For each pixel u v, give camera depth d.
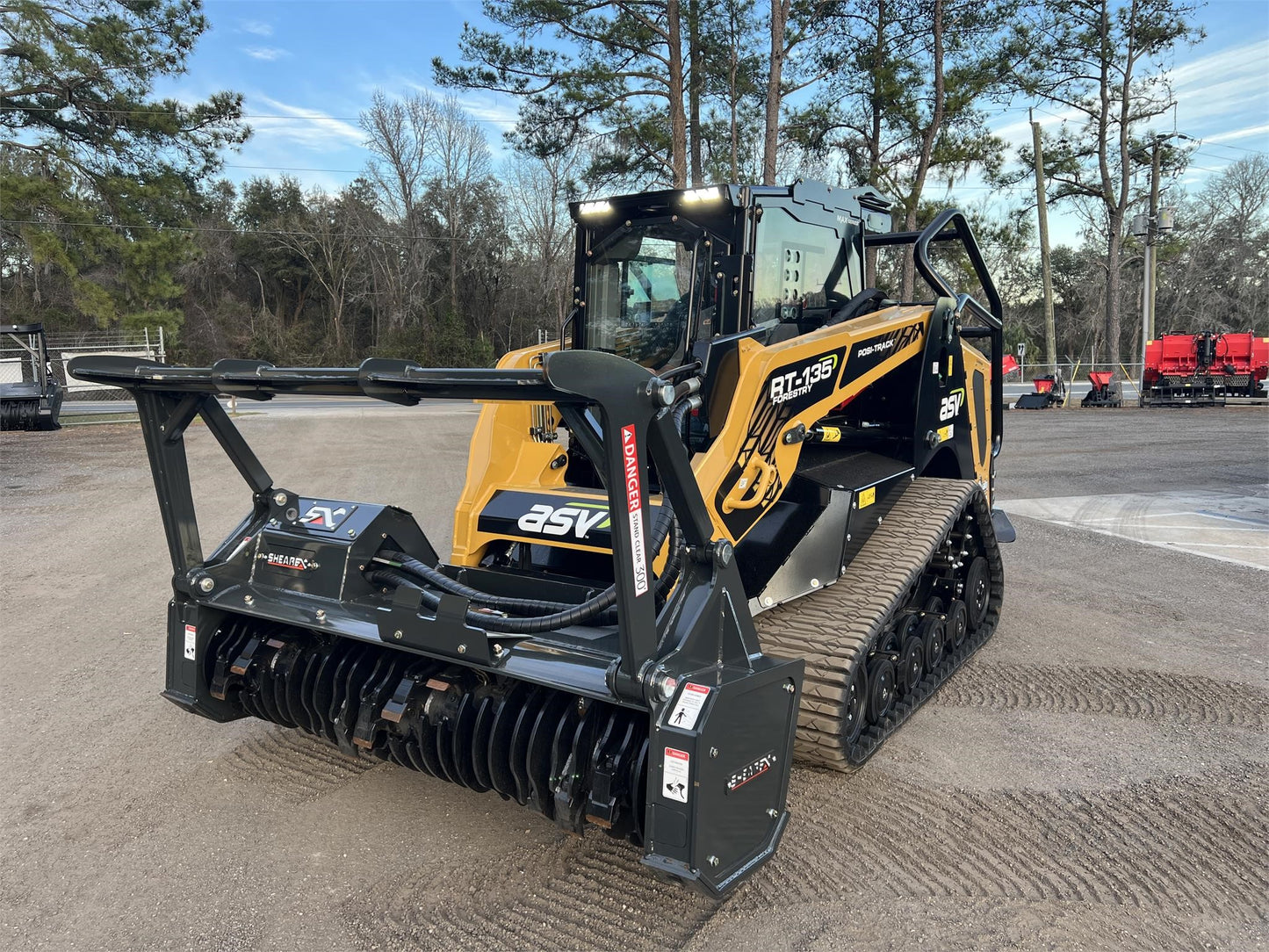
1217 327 51.59
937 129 23.92
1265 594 6.34
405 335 46.56
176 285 23.39
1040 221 28.55
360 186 52.53
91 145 22.83
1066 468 12.72
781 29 21.69
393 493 10.43
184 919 2.65
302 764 3.64
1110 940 2.57
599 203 3.94
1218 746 3.89
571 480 4.16
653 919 2.66
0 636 5.26
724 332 3.72
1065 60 29.81
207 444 15.74
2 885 2.82
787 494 3.70
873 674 3.67
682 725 2.29
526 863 2.94
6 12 21.53
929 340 4.46
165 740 3.86
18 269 43.59
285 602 3.23
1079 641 5.29
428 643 2.72
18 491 10.73
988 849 3.05
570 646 2.62
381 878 2.85
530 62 22.67
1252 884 2.87
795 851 3.04
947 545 4.48
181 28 22.78
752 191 3.64
